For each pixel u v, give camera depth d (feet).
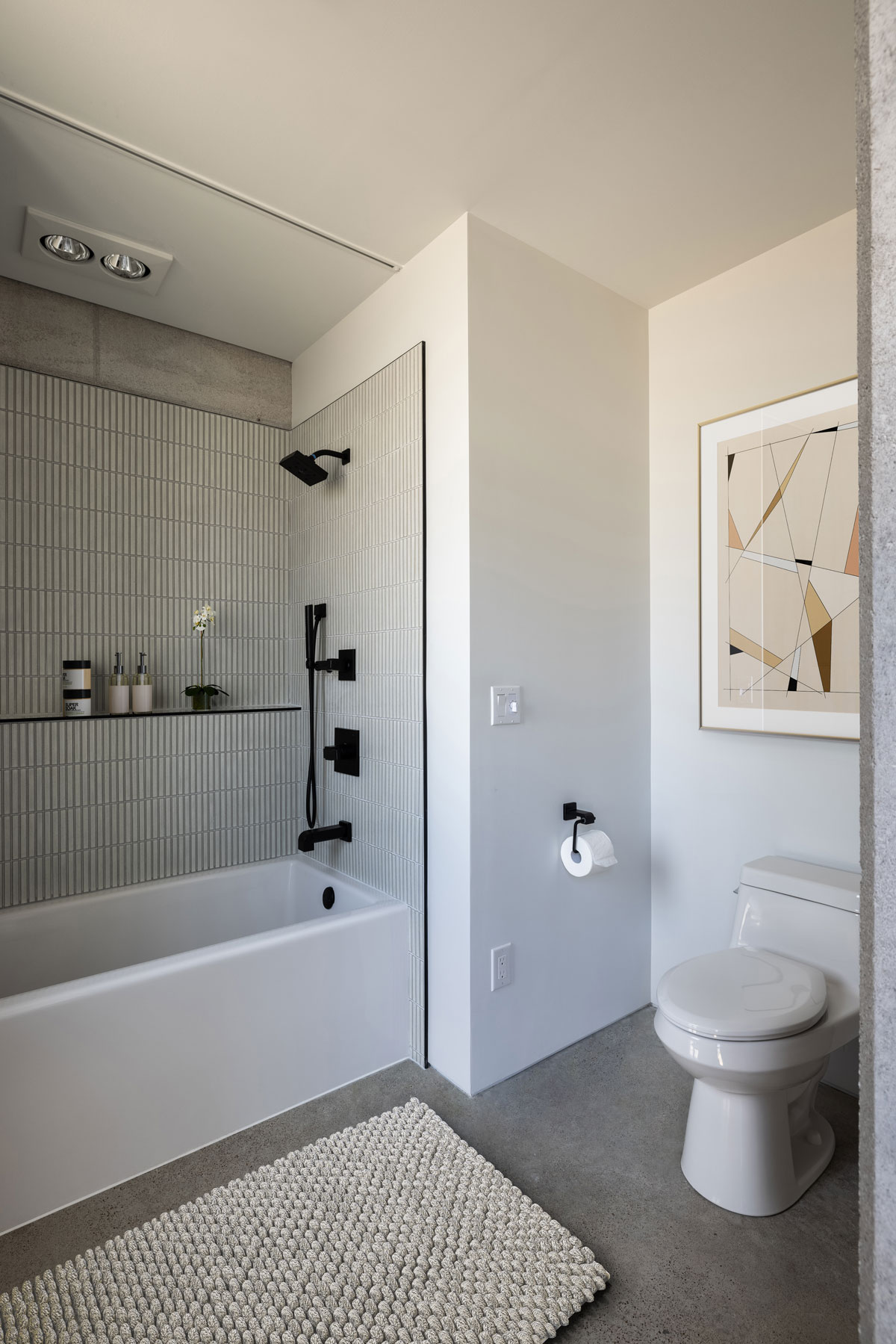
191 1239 4.93
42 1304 4.44
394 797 7.57
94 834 7.87
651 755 8.41
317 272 7.50
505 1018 6.86
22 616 7.70
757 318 7.33
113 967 7.70
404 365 7.37
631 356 8.20
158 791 8.34
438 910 6.97
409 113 5.37
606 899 7.87
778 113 5.41
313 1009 6.65
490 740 6.70
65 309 7.97
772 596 7.18
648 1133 6.10
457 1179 5.46
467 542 6.55
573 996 7.52
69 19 4.53
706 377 7.83
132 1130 5.64
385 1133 6.02
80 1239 4.99
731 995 5.38
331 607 8.78
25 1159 5.17
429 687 7.08
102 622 8.23
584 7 4.50
